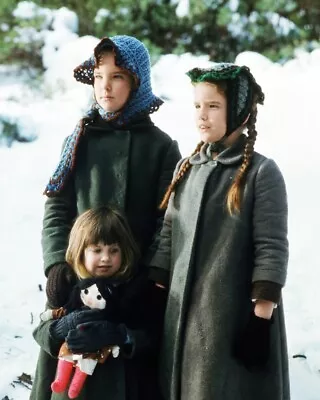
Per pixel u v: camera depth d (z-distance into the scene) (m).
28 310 5.29
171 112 8.45
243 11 9.87
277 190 3.25
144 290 3.53
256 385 3.29
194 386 3.27
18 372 4.51
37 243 6.30
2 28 10.07
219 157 3.34
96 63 3.58
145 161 3.69
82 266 3.49
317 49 9.48
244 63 9.20
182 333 3.32
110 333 3.38
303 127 8.00
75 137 3.70
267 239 3.21
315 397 4.31
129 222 3.67
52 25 9.98
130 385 3.55
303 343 4.82
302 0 9.98
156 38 10.12
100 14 9.85
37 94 9.56
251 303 3.29
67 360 3.42
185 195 3.40
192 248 3.31
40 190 7.25
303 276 5.70
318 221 6.40
